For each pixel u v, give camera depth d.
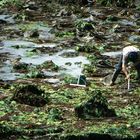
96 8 80.44
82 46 52.91
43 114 32.38
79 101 35.28
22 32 61.81
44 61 48.31
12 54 50.97
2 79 41.53
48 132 28.53
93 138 26.98
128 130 29.09
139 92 38.09
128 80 38.72
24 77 42.34
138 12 76.56
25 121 30.91
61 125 30.16
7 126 29.00
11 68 45.38
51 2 84.12
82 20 70.00
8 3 81.44
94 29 63.56
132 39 58.78
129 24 68.00
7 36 59.44
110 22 69.50
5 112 32.56
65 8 78.69
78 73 44.03
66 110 33.19
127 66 43.88
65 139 26.98
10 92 37.25
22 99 34.69
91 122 30.89
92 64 46.97
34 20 70.19
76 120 31.34
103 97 33.03
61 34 60.25
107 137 27.11
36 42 56.97
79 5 82.44
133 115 32.72
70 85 39.59
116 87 39.50
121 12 74.75
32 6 78.62
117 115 32.44
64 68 45.72
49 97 36.03
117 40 58.28
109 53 52.09
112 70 44.97
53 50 52.78
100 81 41.38
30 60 48.72
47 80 41.41
